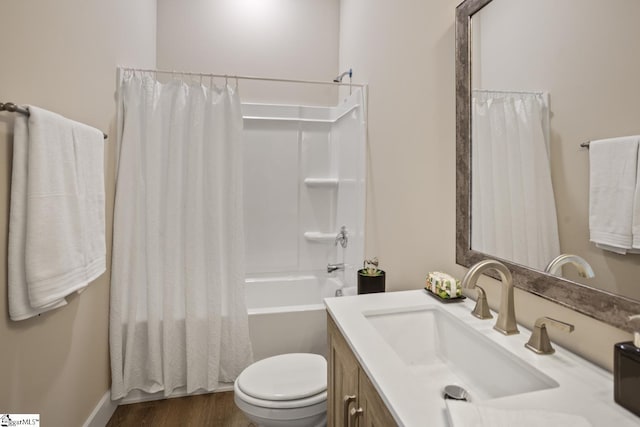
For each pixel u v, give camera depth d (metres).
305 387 1.55
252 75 3.16
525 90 1.02
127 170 2.02
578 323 0.89
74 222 1.39
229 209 2.20
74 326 1.60
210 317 2.13
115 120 2.03
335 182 3.16
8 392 1.16
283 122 3.21
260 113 3.12
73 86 1.55
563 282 0.90
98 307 1.85
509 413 0.62
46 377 1.38
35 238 1.18
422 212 1.64
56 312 1.45
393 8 1.96
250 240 3.17
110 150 1.96
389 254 2.00
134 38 2.39
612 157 0.77
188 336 2.09
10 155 1.18
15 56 1.18
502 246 1.12
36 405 1.31
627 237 0.74
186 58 3.05
